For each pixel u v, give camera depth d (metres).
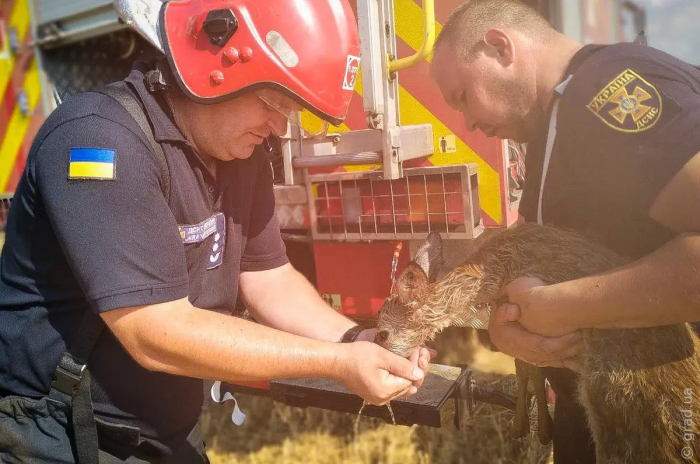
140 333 1.58
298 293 2.27
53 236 1.68
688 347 1.97
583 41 2.67
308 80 1.61
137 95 1.67
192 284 1.86
